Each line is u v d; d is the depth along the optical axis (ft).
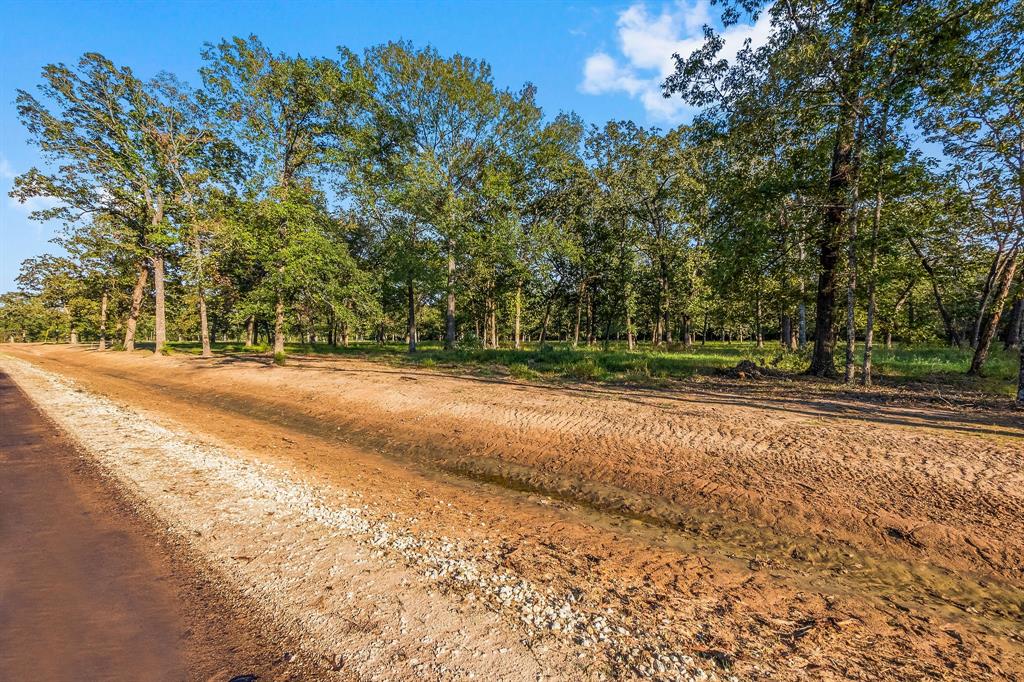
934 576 14.46
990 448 22.49
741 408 33.37
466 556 14.34
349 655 9.52
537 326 192.54
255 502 18.40
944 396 36.29
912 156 38.73
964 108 37.32
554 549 15.56
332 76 73.92
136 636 10.28
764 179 46.68
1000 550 15.30
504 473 25.49
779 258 50.11
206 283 90.58
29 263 168.14
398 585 12.30
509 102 91.71
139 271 120.98
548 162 97.35
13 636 10.31
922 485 19.51
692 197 59.11
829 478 20.97
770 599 12.90
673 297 116.26
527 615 11.08
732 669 9.47
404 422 35.22
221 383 57.26
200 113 87.04
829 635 11.19
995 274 56.34
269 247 69.87
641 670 9.19
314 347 125.49
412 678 8.82
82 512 17.42
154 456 25.13
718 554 15.90
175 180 91.25
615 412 33.47
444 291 93.25
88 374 77.05
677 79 51.01
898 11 35.40
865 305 59.06
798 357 62.90
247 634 10.33
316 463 26.11
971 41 34.50
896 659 10.36
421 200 84.38
